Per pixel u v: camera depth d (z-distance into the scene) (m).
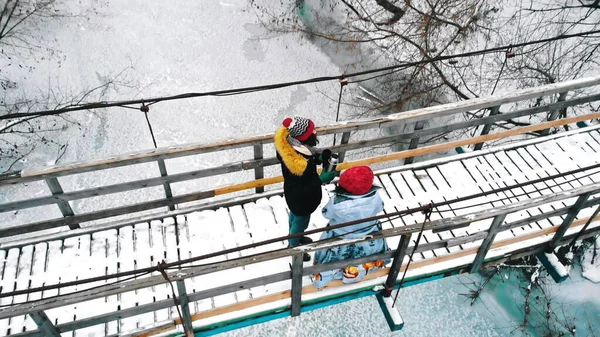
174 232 5.05
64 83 13.62
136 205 5.09
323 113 13.64
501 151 6.12
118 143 12.87
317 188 3.84
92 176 12.09
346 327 10.87
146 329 4.14
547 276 10.58
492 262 5.05
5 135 12.38
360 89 13.95
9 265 4.76
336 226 3.51
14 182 4.38
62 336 4.21
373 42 13.40
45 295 4.55
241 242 4.97
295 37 15.16
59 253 4.87
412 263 4.66
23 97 13.15
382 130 13.29
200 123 13.41
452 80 12.30
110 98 13.55
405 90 12.62
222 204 5.25
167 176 4.92
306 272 4.03
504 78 11.59
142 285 3.30
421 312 10.91
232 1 15.87
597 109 10.51
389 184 5.66
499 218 4.29
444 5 12.37
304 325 10.88
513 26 12.05
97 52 14.40
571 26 11.02
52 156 12.47
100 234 5.02
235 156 12.81
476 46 12.19
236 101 13.79
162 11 15.48
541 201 4.14
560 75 11.19
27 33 14.18
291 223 4.37
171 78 14.18
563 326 10.09
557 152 6.13
